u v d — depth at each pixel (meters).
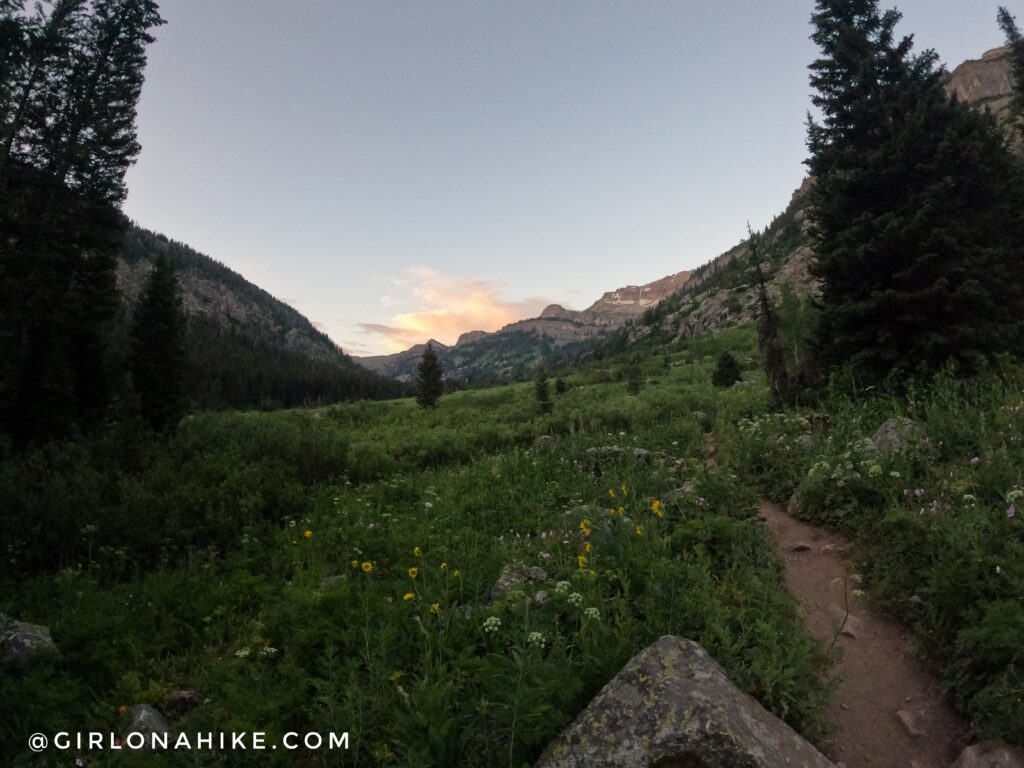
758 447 10.45
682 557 6.23
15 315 19.45
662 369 70.06
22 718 4.75
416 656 5.11
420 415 43.16
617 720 3.67
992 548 5.05
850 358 13.54
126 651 5.93
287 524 10.09
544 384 43.00
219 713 4.52
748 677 4.22
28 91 20.88
